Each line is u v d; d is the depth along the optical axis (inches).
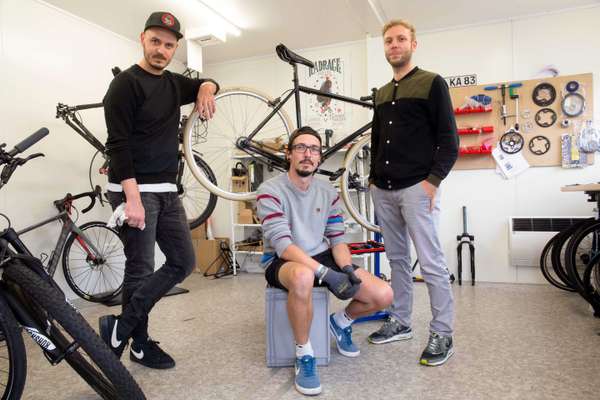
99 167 142.6
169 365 78.0
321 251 78.9
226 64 185.5
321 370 75.8
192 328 102.0
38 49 125.0
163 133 74.4
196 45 149.2
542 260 131.0
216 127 183.3
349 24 147.4
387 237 87.6
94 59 142.9
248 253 178.2
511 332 92.9
